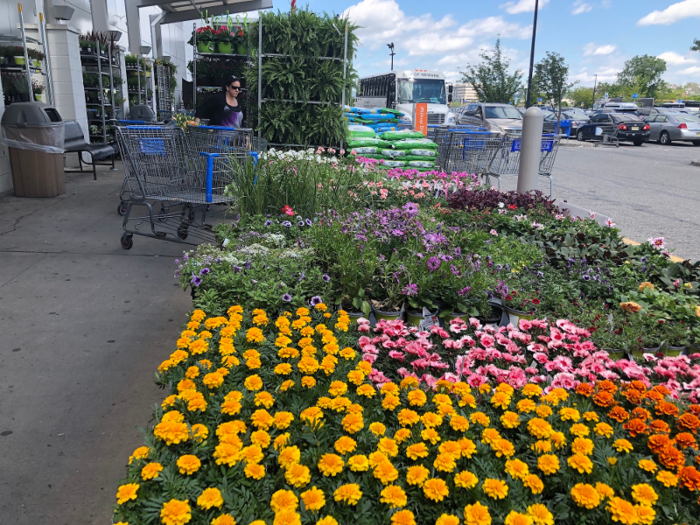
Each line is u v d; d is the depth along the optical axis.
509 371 2.62
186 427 1.89
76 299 4.47
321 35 7.89
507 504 1.71
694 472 1.80
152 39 19.38
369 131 8.74
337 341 2.76
